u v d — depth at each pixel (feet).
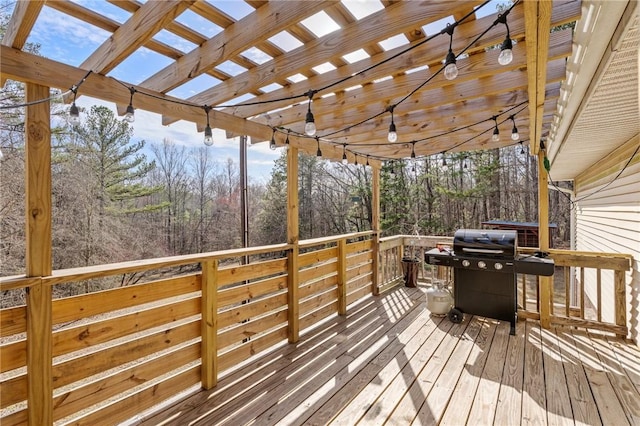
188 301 8.16
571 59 5.65
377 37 5.30
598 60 5.01
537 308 12.82
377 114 9.58
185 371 8.01
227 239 45.55
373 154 15.75
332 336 11.49
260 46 6.25
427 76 7.27
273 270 10.65
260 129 10.17
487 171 36.27
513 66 6.24
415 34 5.93
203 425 6.82
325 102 9.09
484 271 12.14
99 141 29.91
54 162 25.67
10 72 5.29
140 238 33.94
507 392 7.88
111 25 5.66
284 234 47.06
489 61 6.50
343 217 47.42
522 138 12.59
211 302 8.43
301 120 9.75
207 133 7.96
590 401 7.49
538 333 11.55
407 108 9.04
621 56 4.60
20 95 22.35
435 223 38.60
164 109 7.56
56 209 25.86
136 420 6.99
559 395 7.73
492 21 5.49
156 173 38.32
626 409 7.18
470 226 43.14
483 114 10.09
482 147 13.70
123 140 31.94
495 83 7.68
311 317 12.30
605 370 8.93
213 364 8.38
